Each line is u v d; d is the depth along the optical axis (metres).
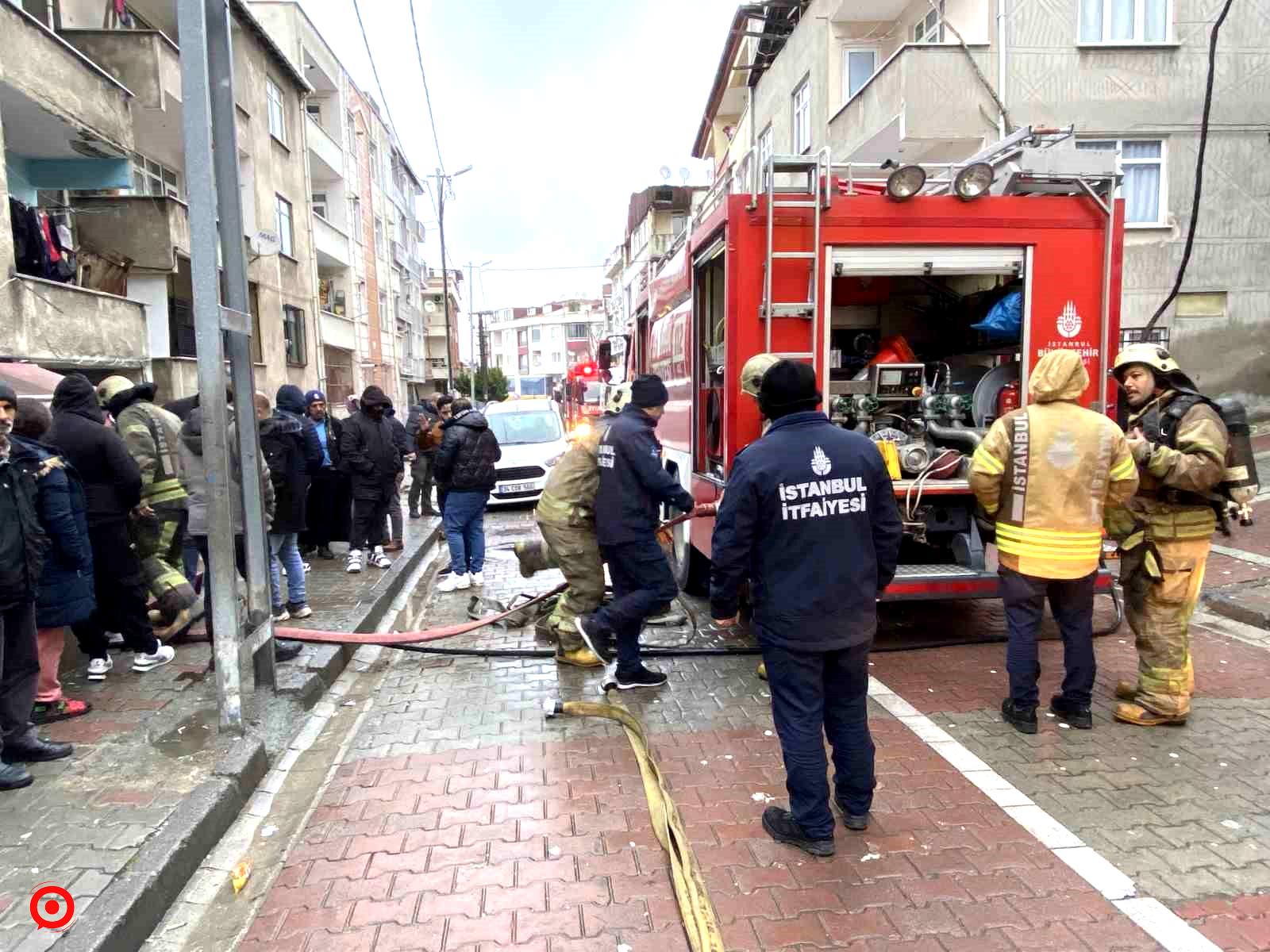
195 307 3.90
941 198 5.12
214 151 4.41
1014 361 5.59
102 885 2.85
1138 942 2.59
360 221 32.62
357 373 31.56
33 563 3.70
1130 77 13.10
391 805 3.61
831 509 3.03
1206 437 3.79
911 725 4.31
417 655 5.94
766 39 20.27
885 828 3.29
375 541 8.71
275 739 4.35
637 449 4.75
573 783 3.77
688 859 3.05
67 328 10.12
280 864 3.21
